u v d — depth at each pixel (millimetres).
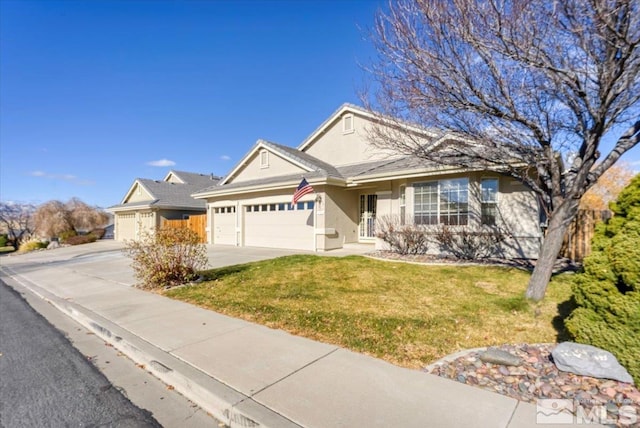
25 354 4301
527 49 4547
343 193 14258
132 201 27172
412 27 5398
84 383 3463
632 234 3209
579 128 5547
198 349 3979
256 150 16906
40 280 10125
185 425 2693
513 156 5816
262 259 11641
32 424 2732
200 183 30000
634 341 2883
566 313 4930
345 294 6391
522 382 2955
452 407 2613
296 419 2508
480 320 4750
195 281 8141
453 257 10445
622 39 3846
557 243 5562
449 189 10922
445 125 6020
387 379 3119
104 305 6320
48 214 29625
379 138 9016
